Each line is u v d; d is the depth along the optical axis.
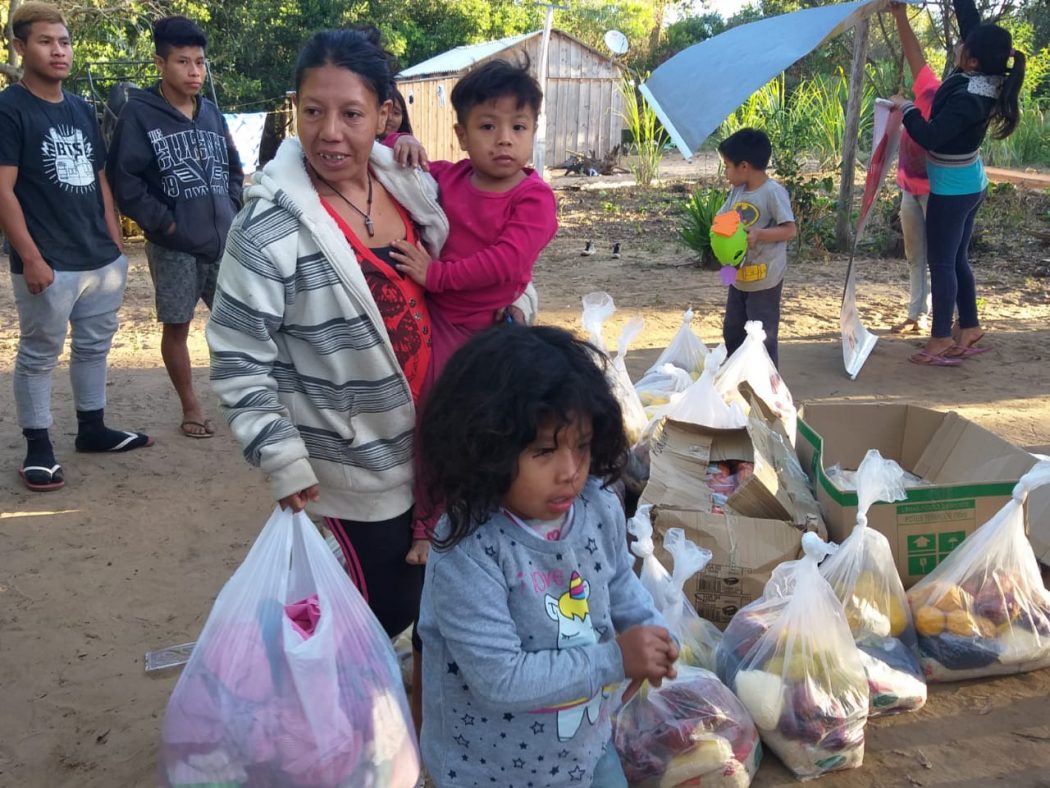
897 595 3.05
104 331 5.09
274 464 2.15
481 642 1.75
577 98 25.02
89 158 4.72
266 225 2.15
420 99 24.14
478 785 1.89
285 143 2.33
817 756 2.65
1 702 3.16
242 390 2.16
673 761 2.52
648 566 2.75
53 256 4.64
